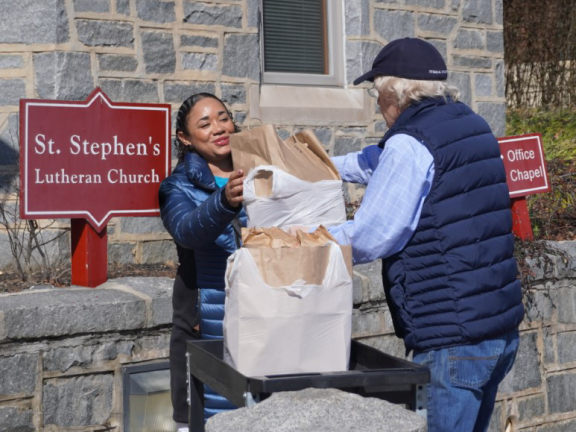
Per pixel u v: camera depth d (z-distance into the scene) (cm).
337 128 614
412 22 657
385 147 270
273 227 259
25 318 335
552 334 504
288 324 238
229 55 558
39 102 370
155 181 402
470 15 689
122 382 363
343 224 265
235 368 240
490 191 271
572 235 605
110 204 390
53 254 481
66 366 348
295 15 629
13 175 491
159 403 371
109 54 508
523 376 489
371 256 264
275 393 222
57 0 487
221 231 277
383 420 206
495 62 707
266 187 266
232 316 242
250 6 568
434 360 267
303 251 240
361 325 425
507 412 483
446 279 262
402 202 260
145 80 521
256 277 238
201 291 301
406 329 273
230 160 314
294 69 629
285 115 588
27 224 456
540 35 1159
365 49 632
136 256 512
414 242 267
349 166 336
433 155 262
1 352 333
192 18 541
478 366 265
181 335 317
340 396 218
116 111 390
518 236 525
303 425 201
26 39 491
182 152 324
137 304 362
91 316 350
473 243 263
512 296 273
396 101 281
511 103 1184
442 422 268
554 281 503
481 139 274
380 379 238
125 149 393
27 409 340
